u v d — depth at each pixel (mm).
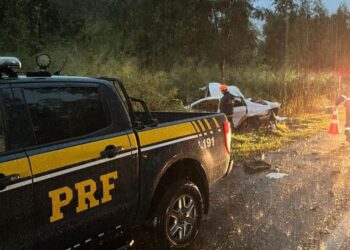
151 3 22594
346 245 4852
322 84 24656
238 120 14352
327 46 37281
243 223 5512
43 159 3242
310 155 9867
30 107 3314
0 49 12820
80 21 18234
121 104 4039
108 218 3771
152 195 4203
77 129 3615
